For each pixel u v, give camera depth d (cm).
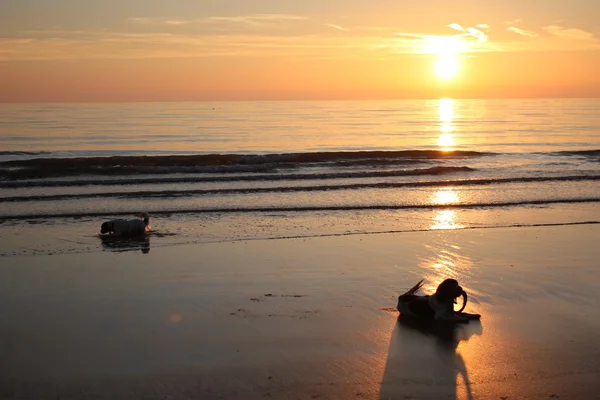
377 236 1394
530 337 795
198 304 925
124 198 1862
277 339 784
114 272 1099
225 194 1934
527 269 1123
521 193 1989
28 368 696
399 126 7075
